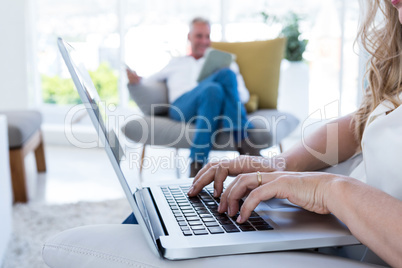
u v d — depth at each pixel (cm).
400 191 61
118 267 51
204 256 51
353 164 86
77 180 280
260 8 414
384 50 77
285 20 413
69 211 217
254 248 53
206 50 275
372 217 49
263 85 277
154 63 394
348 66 384
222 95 223
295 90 398
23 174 230
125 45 398
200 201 72
